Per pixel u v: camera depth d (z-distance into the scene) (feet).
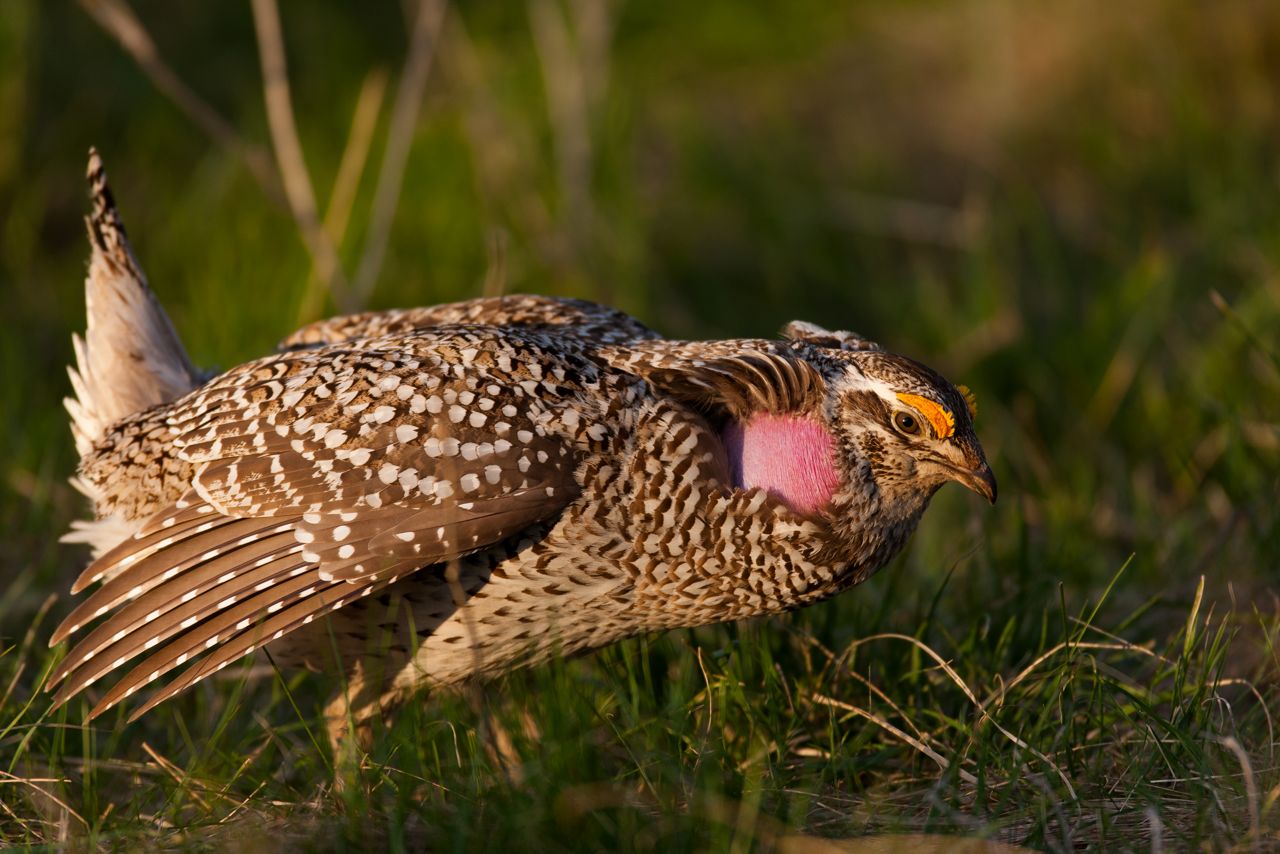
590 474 30.63
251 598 30.25
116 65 68.33
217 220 57.57
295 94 67.87
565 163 57.52
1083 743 31.01
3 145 61.16
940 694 34.14
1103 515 44.70
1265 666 34.40
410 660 32.83
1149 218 61.87
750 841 25.79
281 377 31.60
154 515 30.83
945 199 67.36
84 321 54.54
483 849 26.00
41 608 38.09
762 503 31.07
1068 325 54.24
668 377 31.63
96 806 29.84
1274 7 68.85
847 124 72.90
